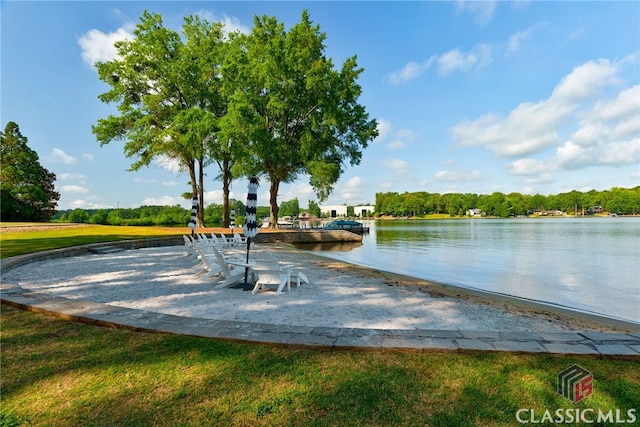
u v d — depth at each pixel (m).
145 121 30.56
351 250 24.66
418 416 3.00
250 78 30.89
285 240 31.39
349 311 6.57
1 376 3.63
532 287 11.16
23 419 2.94
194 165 35.12
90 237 22.55
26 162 45.94
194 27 33.22
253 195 9.24
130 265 12.46
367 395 3.29
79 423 2.88
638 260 17.91
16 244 17.47
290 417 2.96
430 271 14.70
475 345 4.33
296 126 33.41
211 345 4.39
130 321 5.16
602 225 64.31
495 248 24.89
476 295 8.77
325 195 31.86
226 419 2.93
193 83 31.80
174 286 8.73
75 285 8.76
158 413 3.01
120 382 3.51
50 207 49.25
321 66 29.53
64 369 3.78
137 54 30.75
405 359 4.05
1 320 5.42
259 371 3.73
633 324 6.50
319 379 3.57
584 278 12.92
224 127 28.95
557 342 4.48
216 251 8.66
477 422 2.94
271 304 7.02
